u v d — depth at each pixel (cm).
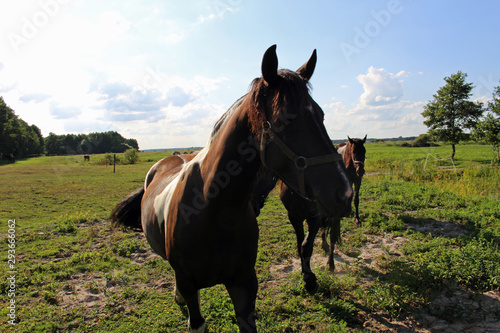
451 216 630
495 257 379
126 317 314
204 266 188
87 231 623
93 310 328
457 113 2000
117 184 1499
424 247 459
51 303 347
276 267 438
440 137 2102
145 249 518
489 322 288
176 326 296
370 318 306
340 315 307
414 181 1229
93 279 408
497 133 1802
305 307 326
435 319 299
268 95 152
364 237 537
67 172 2223
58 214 848
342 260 455
